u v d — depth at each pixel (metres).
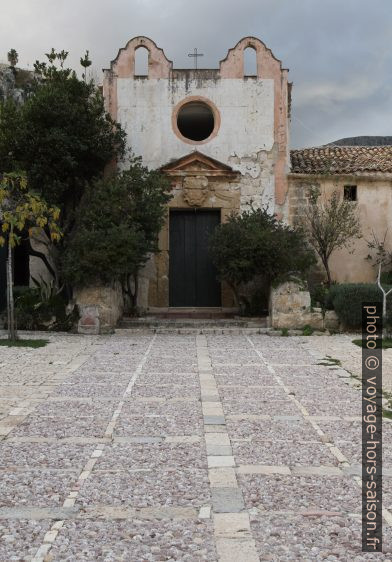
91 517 4.73
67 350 14.45
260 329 17.89
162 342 16.05
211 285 21.72
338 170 21.53
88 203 18.95
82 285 17.86
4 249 20.38
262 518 4.71
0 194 15.59
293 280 18.16
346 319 17.70
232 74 21.59
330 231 20.45
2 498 5.12
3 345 15.12
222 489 5.31
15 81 35.09
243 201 21.42
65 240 19.86
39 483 5.47
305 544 4.27
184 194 21.20
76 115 19.19
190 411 8.25
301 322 17.98
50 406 8.55
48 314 18.25
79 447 6.58
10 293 16.00
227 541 4.29
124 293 20.09
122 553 4.13
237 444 6.71
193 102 21.66
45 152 18.95
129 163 21.31
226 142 21.55
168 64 21.53
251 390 9.78
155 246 18.91
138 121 21.45
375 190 21.61
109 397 9.18
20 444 6.69
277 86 21.61
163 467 5.91
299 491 5.29
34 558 4.06
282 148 21.52
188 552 4.14
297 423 7.65
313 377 11.04
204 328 18.20
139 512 4.82
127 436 7.01
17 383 10.36
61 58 20.48
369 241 21.55
